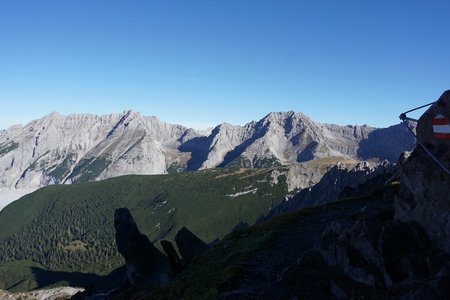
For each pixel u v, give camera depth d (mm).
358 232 29109
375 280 25766
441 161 28062
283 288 28891
